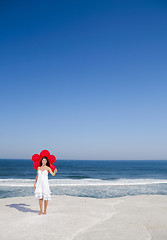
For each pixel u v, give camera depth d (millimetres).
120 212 6492
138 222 5391
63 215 5926
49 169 5844
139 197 9414
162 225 5141
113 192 14547
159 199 8930
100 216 5934
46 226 4863
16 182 20234
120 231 4633
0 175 35156
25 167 64625
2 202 7848
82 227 4863
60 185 17641
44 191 5695
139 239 4160
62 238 4133
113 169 61531
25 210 6504
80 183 19438
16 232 4430
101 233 4473
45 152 5984
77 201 8164
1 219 5422
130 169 62594
